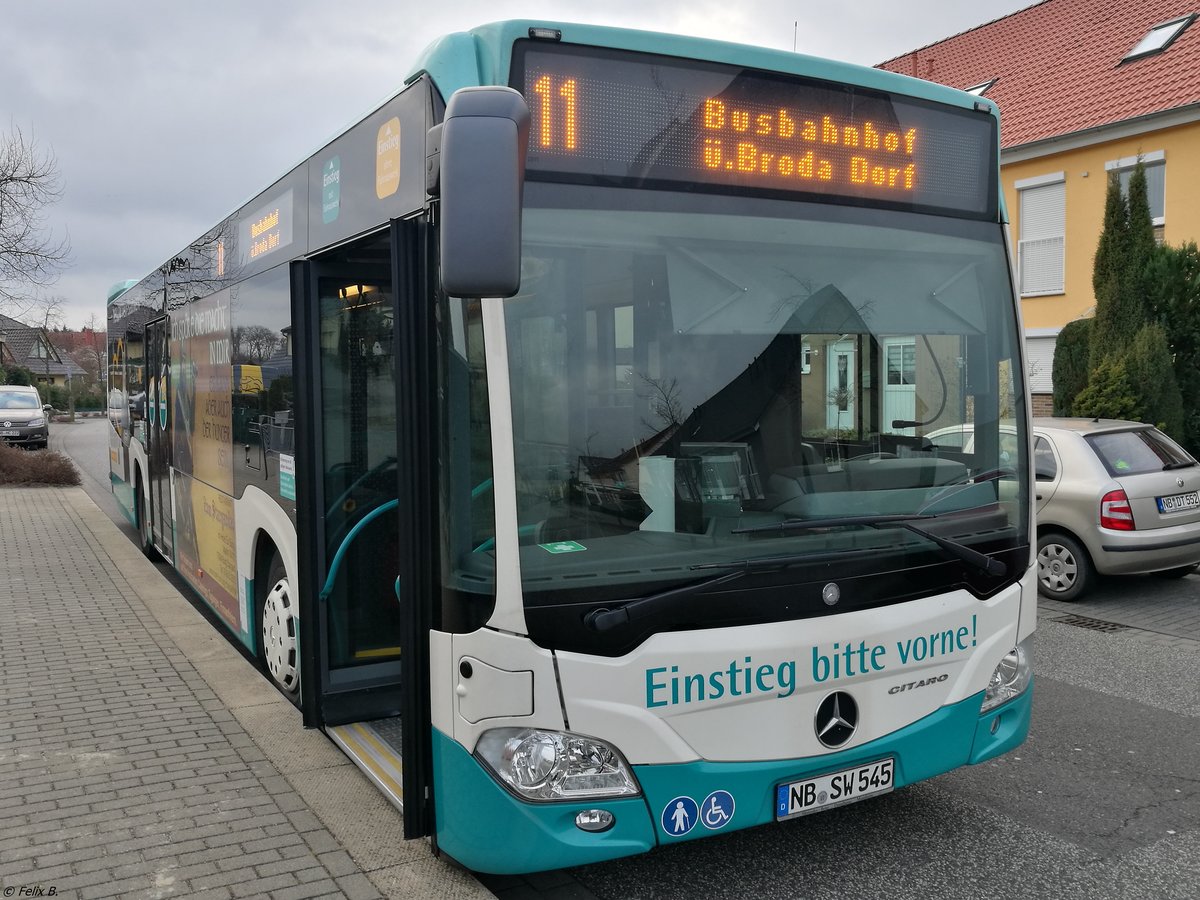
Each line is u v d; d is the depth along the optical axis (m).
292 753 4.85
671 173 3.42
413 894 3.49
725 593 3.24
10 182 21.50
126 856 3.76
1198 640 7.80
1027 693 4.00
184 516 8.13
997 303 4.05
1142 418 13.45
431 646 3.37
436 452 3.31
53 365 84.94
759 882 3.86
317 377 4.95
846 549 3.49
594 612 3.10
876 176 3.80
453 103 2.82
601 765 3.12
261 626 6.04
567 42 3.27
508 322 3.12
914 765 3.61
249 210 6.02
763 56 3.57
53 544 11.55
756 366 3.47
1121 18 22.17
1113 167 18.98
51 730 5.17
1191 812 4.59
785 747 3.34
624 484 3.23
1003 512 3.91
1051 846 4.20
